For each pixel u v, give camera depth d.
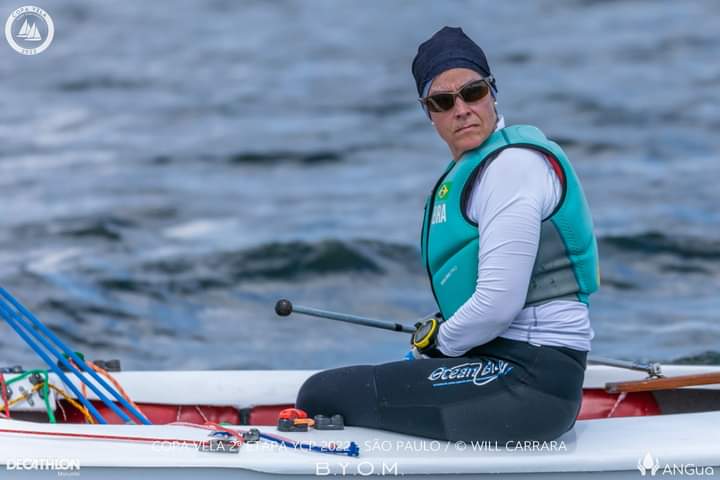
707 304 24.77
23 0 104.06
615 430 11.38
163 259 30.72
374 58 80.06
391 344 22.77
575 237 10.59
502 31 87.25
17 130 59.25
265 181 44.12
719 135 49.88
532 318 10.63
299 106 63.75
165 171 46.78
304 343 22.92
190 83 73.88
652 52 75.31
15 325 12.11
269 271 29.55
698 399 14.07
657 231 32.38
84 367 12.47
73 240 33.44
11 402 13.35
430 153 48.81
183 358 22.02
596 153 47.16
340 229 34.38
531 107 59.91
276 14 101.81
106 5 107.56
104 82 75.31
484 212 10.48
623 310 24.41
